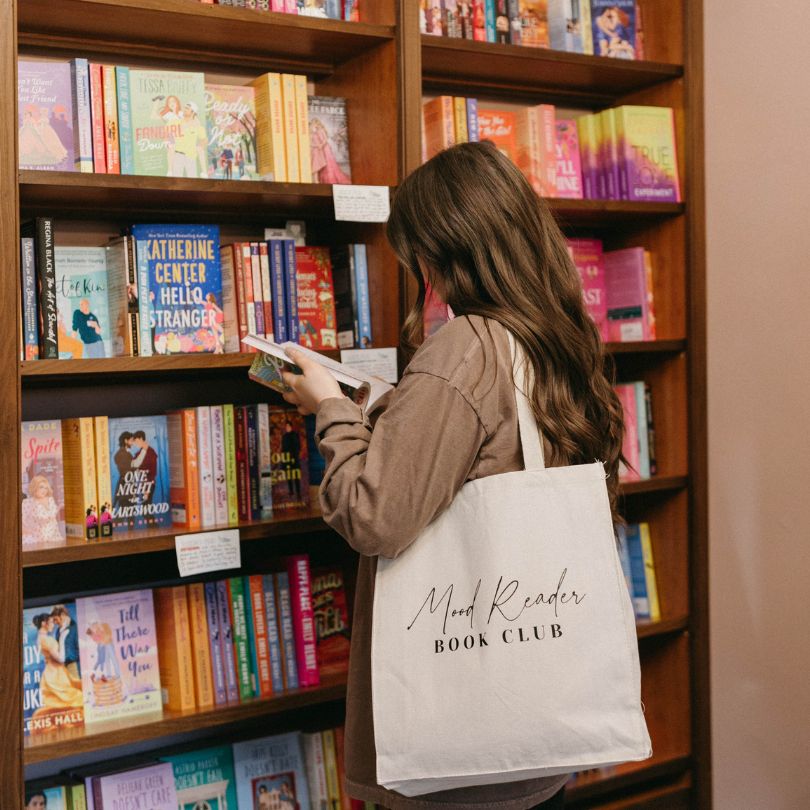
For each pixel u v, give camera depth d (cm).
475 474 151
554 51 254
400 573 150
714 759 279
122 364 198
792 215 253
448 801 155
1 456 179
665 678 285
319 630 239
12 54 180
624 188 270
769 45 257
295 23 217
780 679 261
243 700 219
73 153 201
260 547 253
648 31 282
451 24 244
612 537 152
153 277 212
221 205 230
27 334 196
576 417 153
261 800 231
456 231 156
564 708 147
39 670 202
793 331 254
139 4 202
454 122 244
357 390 182
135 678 212
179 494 217
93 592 230
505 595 147
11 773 181
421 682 148
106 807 210
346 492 145
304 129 226
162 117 211
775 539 261
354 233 243
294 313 225
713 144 273
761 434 263
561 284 159
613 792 275
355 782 165
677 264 277
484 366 149
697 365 275
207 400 246
